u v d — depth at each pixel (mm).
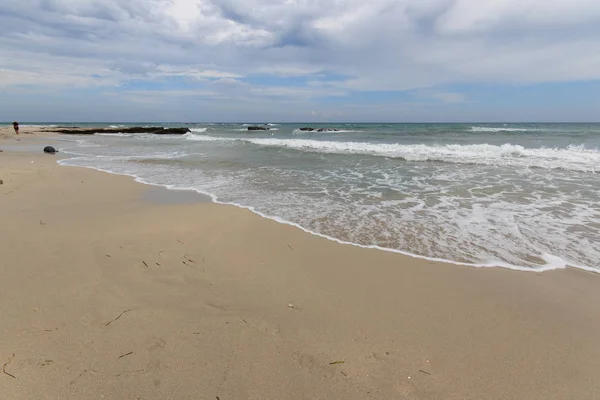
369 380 2182
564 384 2170
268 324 2754
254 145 21594
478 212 5824
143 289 3234
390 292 3289
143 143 24141
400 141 24250
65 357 2283
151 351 2379
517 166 10547
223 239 4633
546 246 4355
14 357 2262
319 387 2117
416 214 5777
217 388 2082
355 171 10297
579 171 9500
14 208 5926
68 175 9445
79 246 4219
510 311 2971
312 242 4566
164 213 5824
